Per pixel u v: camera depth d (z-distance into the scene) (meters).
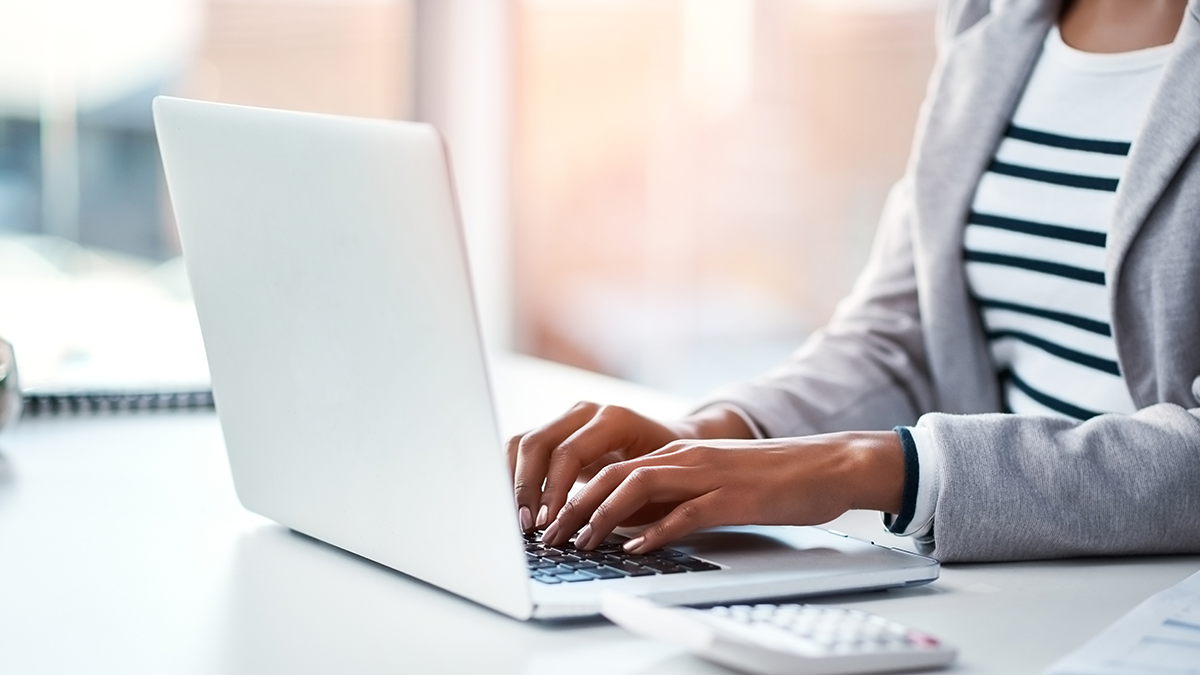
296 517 0.80
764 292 3.55
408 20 3.27
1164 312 0.94
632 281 3.58
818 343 1.17
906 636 0.57
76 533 0.84
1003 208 1.10
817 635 0.56
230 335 0.80
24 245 3.15
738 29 3.48
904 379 1.14
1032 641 0.62
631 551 0.72
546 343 3.49
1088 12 1.12
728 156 3.54
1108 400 1.03
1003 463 0.78
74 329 1.83
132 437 1.20
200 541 0.82
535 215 3.41
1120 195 0.96
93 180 3.19
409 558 0.69
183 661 0.59
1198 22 0.94
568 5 3.39
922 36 3.21
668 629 0.55
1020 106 1.13
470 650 0.60
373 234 0.63
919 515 0.78
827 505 0.76
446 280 0.59
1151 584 0.74
